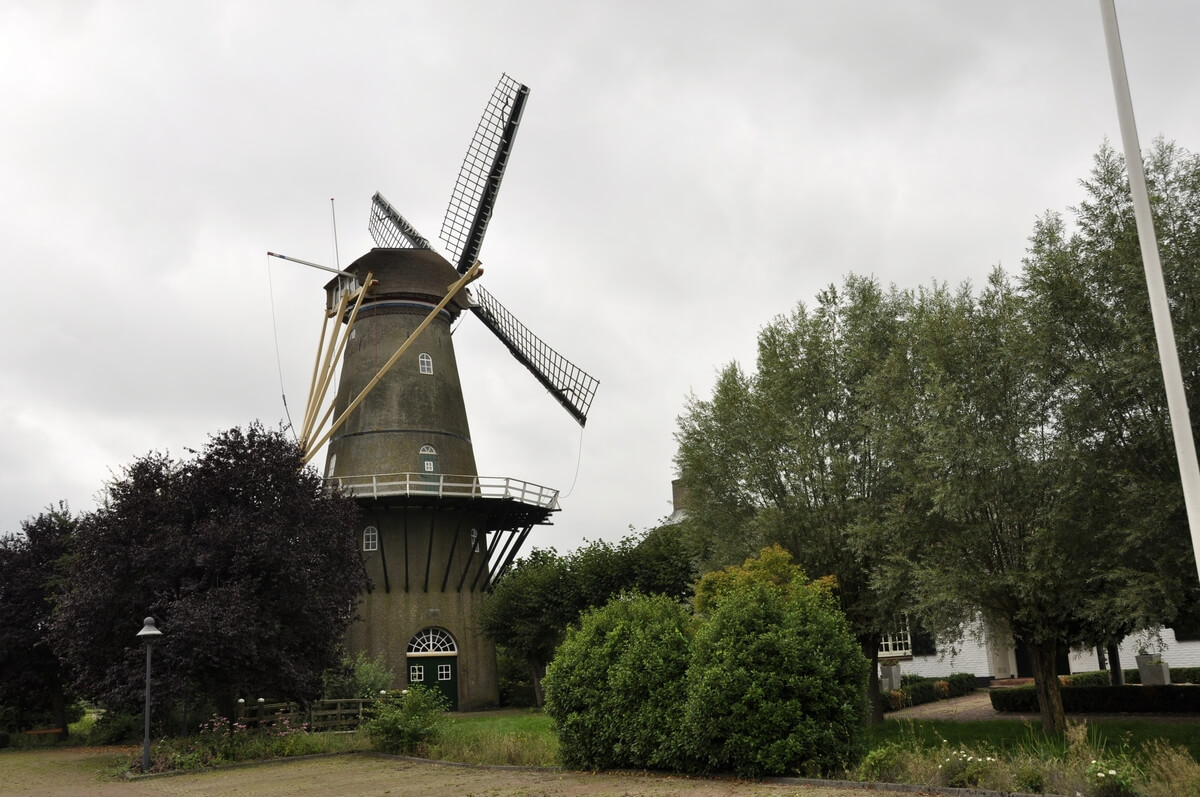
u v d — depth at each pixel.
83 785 17.27
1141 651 16.34
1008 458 15.31
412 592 33.94
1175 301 13.57
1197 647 28.64
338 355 32.69
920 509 16.83
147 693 18.53
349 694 26.03
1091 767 10.33
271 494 21.72
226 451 21.69
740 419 21.33
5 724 30.52
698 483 22.16
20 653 26.89
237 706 22.50
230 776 17.66
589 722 15.05
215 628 18.95
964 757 11.62
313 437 31.53
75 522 27.22
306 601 21.00
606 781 13.86
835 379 20.64
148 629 18.47
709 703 13.13
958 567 15.59
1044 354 15.06
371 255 35.56
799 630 13.48
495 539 36.06
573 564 32.25
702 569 21.78
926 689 27.39
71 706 33.25
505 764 16.61
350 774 16.94
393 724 19.66
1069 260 14.93
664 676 14.39
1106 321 14.52
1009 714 22.00
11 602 26.58
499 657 39.09
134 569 20.28
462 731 20.44
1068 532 14.84
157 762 18.80
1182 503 12.96
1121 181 14.64
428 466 34.22
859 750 13.02
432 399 35.12
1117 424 14.33
